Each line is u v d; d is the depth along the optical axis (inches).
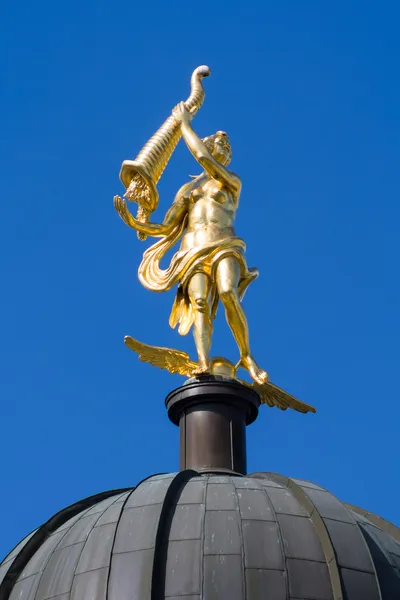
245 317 1955.0
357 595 1660.9
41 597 1704.0
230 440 1881.2
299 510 1740.9
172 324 1978.3
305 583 1657.2
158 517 1704.0
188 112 2030.0
